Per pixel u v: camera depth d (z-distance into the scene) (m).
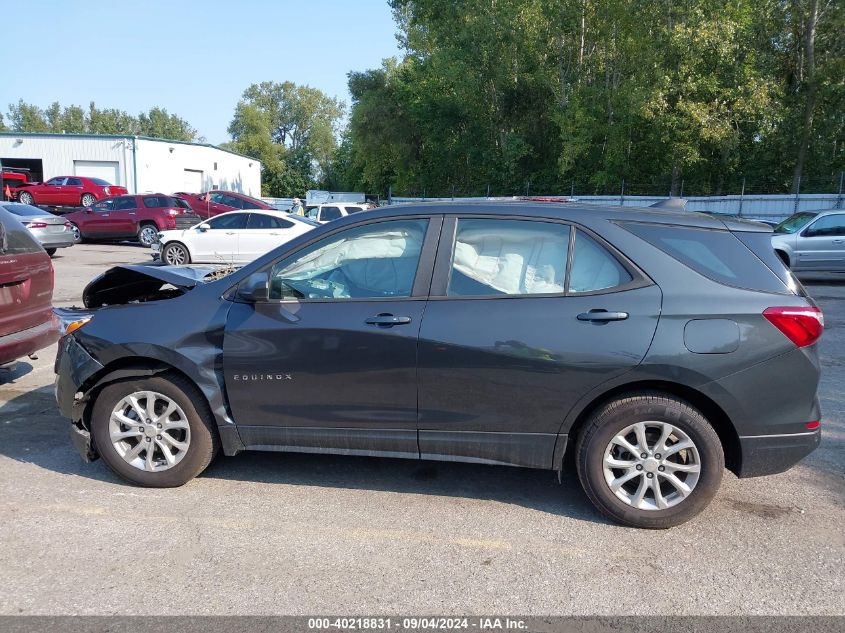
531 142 34.12
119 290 4.93
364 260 3.84
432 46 38.72
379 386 3.68
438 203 3.91
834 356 7.82
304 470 4.39
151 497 3.95
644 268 3.52
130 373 3.93
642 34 25.48
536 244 3.67
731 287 3.48
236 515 3.74
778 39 28.36
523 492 4.07
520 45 31.67
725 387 3.39
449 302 3.64
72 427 4.16
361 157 44.88
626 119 27.30
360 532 3.56
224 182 45.91
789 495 4.05
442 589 3.03
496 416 3.60
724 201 25.83
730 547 3.42
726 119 24.20
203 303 3.94
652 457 3.53
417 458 3.77
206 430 3.97
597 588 3.05
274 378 3.79
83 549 3.35
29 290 5.73
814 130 27.78
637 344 3.41
